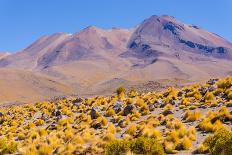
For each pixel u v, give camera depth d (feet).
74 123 157.28
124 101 185.16
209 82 174.50
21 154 102.22
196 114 114.01
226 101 129.59
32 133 137.08
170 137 85.66
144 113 142.00
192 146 81.61
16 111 244.22
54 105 231.71
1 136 154.92
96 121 140.15
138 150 76.54
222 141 66.23
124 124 126.93
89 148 87.30
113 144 78.28
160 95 174.29
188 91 168.66
